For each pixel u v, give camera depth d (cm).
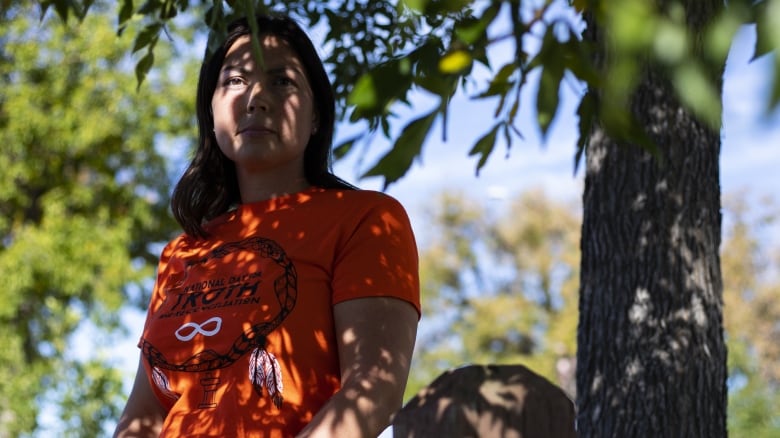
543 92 148
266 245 236
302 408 222
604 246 365
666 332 353
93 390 1605
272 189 253
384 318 225
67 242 1588
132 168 1677
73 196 1625
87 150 1659
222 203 268
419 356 3459
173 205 263
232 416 221
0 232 1661
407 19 360
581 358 366
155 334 238
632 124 167
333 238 233
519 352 3309
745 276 2952
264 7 321
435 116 175
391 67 204
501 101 179
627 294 358
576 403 368
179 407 230
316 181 259
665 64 125
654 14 121
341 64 416
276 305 228
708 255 361
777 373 2723
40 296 1622
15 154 1630
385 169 175
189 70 1633
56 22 1595
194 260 246
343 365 223
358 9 411
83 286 1631
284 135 249
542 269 3428
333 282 230
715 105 121
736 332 2839
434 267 3516
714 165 365
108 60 1620
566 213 3512
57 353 1617
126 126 1623
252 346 225
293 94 252
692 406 349
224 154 266
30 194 1720
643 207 360
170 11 342
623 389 353
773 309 2886
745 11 115
